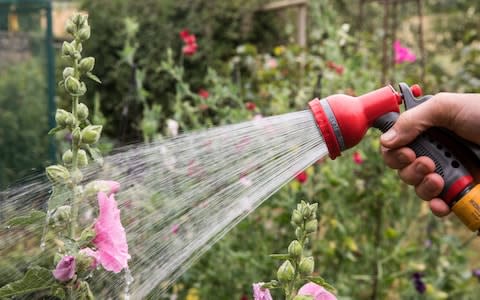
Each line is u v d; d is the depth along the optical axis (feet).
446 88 14.01
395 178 9.29
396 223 10.25
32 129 18.40
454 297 9.95
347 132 3.49
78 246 2.72
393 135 3.68
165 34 18.28
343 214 8.79
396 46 12.20
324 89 9.91
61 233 2.79
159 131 10.23
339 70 10.29
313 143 3.49
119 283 2.88
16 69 18.85
